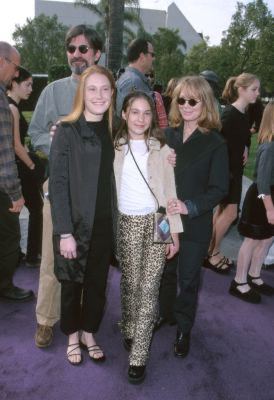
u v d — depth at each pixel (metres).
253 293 3.49
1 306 3.25
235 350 2.82
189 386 2.45
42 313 2.70
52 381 2.43
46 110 2.74
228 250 4.50
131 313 2.59
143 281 2.37
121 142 2.29
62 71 21.80
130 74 3.54
